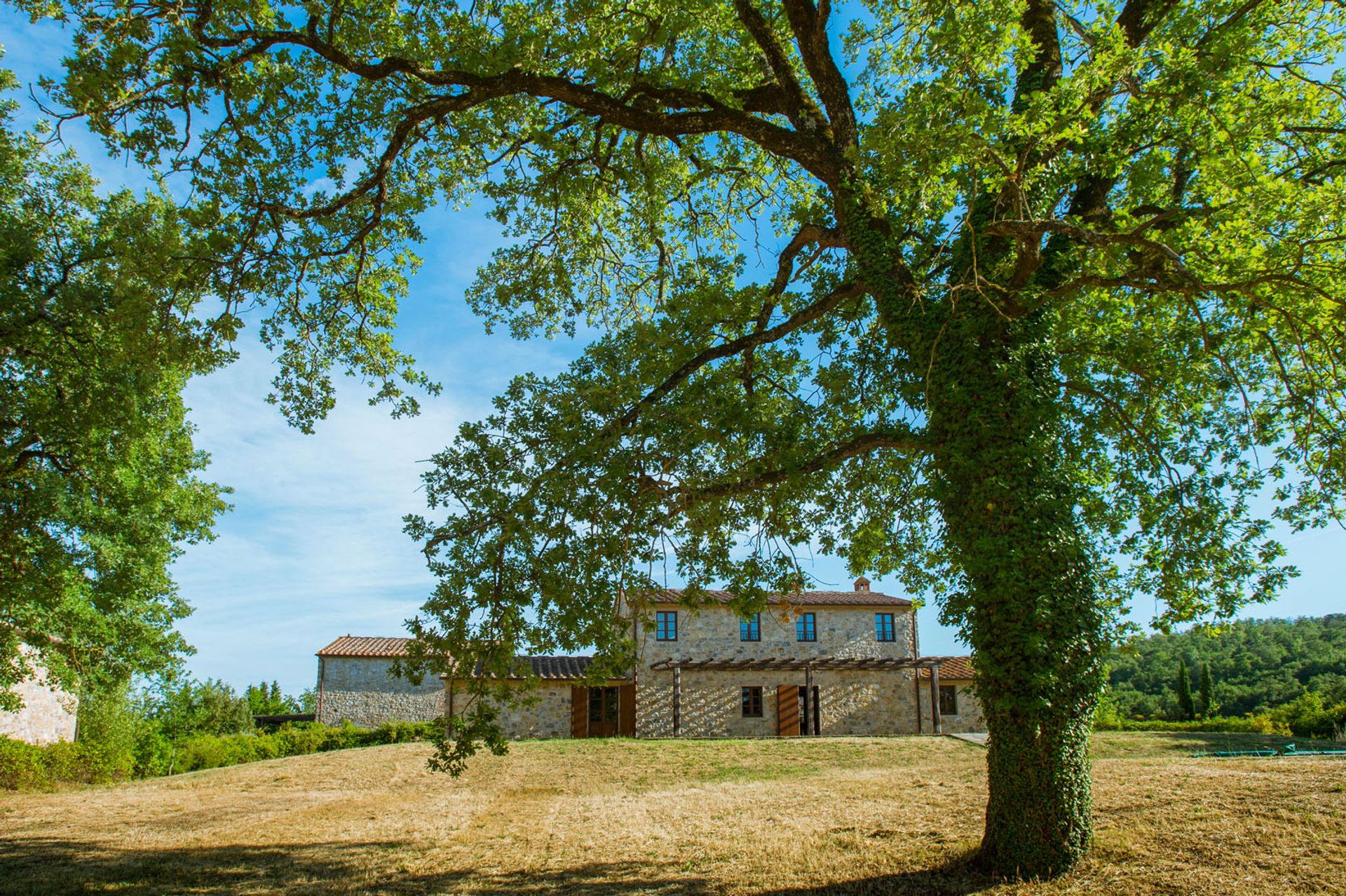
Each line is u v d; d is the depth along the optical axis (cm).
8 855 1212
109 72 958
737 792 1633
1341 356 827
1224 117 788
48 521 1552
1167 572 979
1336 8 873
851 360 1257
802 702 3259
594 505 894
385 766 2295
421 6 1101
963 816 1125
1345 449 872
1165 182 959
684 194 1507
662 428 934
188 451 1795
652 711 3175
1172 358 1034
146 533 1673
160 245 1101
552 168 1344
